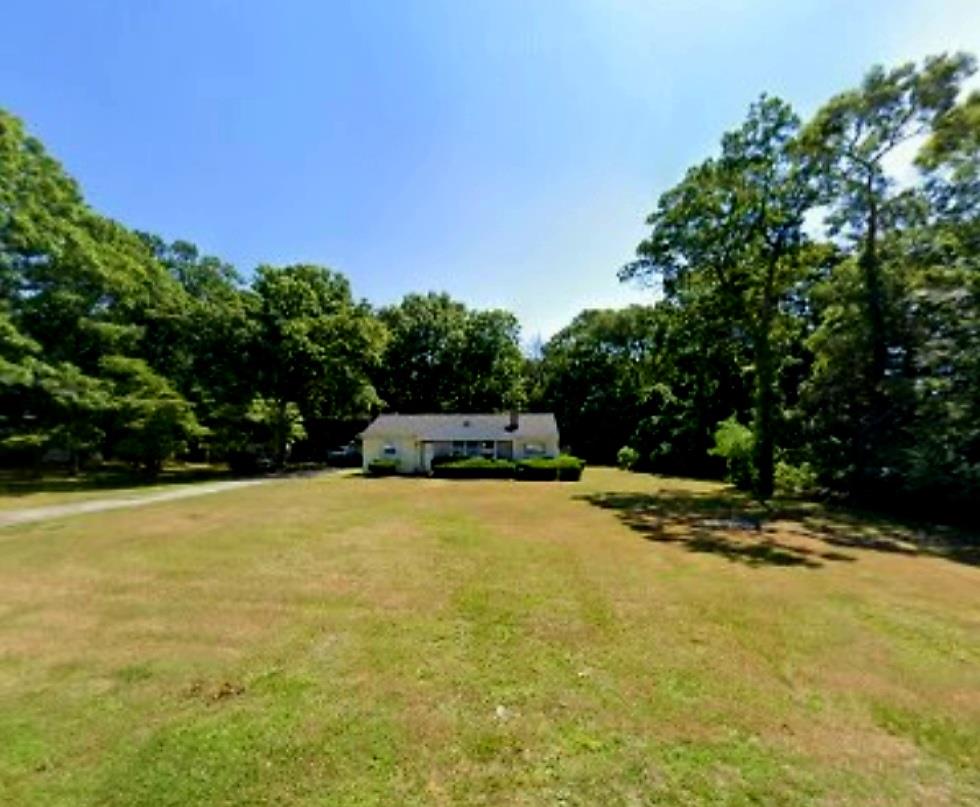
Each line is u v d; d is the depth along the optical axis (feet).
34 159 76.48
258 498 64.18
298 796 11.96
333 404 125.08
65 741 13.97
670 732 14.79
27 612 24.09
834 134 61.93
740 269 70.64
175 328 105.19
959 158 55.77
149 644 20.53
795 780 12.72
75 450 84.12
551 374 156.15
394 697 16.53
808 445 67.92
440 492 71.51
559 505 60.23
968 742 14.58
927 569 34.50
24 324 77.30
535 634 21.94
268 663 18.93
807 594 28.30
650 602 26.43
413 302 159.22
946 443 52.01
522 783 12.48
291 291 114.93
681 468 112.16
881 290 60.80
